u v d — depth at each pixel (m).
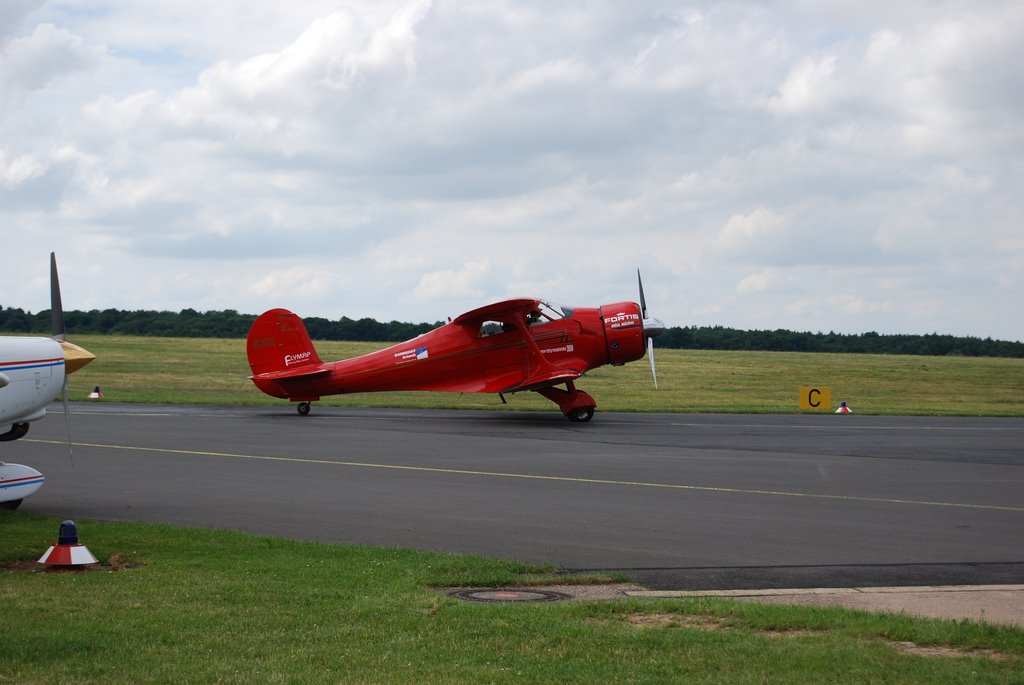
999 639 6.90
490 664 6.25
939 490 14.93
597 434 23.17
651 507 13.21
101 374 48.88
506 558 9.95
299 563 9.31
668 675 6.05
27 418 12.97
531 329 27.48
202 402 32.81
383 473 16.33
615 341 27.64
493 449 19.91
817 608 7.79
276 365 28.52
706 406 33.03
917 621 7.38
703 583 8.98
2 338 12.62
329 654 6.39
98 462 17.39
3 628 6.82
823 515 12.70
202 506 12.99
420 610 7.57
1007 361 80.31
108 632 6.77
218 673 5.93
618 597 8.35
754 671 6.14
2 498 12.17
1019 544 10.94
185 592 8.04
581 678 5.96
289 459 18.06
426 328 114.12
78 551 9.12
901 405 36.47
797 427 25.58
